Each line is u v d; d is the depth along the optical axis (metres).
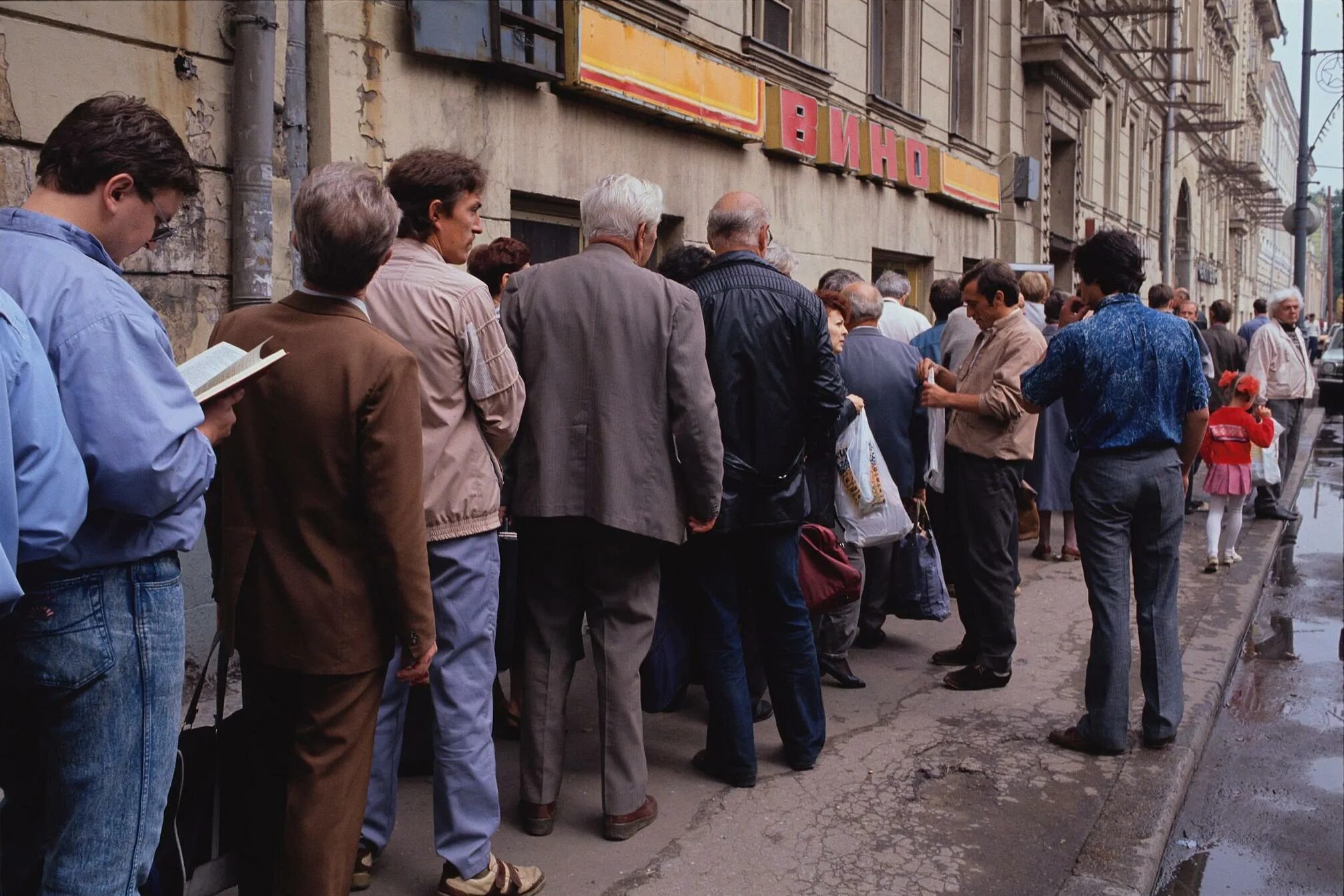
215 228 4.61
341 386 2.36
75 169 1.97
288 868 2.40
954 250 14.05
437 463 2.86
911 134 12.49
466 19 5.64
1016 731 4.39
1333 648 6.18
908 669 5.20
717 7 8.29
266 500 2.41
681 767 3.99
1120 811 3.67
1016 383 4.63
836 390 3.72
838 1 10.44
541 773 3.41
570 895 3.05
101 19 4.07
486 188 6.07
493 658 3.03
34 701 1.96
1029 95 16.84
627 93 6.96
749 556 3.84
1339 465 14.60
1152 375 4.03
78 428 1.85
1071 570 7.40
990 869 3.27
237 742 2.51
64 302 1.87
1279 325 9.53
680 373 3.19
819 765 4.02
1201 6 33.00
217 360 2.17
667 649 3.81
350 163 2.48
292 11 4.87
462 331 2.84
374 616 2.45
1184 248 34.72
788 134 9.23
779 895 3.09
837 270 5.45
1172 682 4.23
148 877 2.17
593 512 3.22
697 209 8.26
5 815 2.11
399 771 3.95
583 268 3.28
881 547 5.37
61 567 1.91
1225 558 7.64
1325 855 3.68
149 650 2.02
